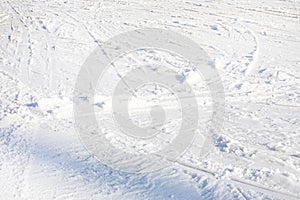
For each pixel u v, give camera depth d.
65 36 12.70
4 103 8.20
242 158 5.93
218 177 5.35
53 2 16.64
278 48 11.65
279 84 9.36
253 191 5.03
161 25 13.52
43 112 7.72
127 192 5.01
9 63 10.73
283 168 5.68
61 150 6.18
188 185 5.16
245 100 8.48
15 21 14.34
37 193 5.03
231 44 11.90
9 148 6.24
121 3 16.31
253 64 10.51
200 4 15.91
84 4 16.27
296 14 14.59
